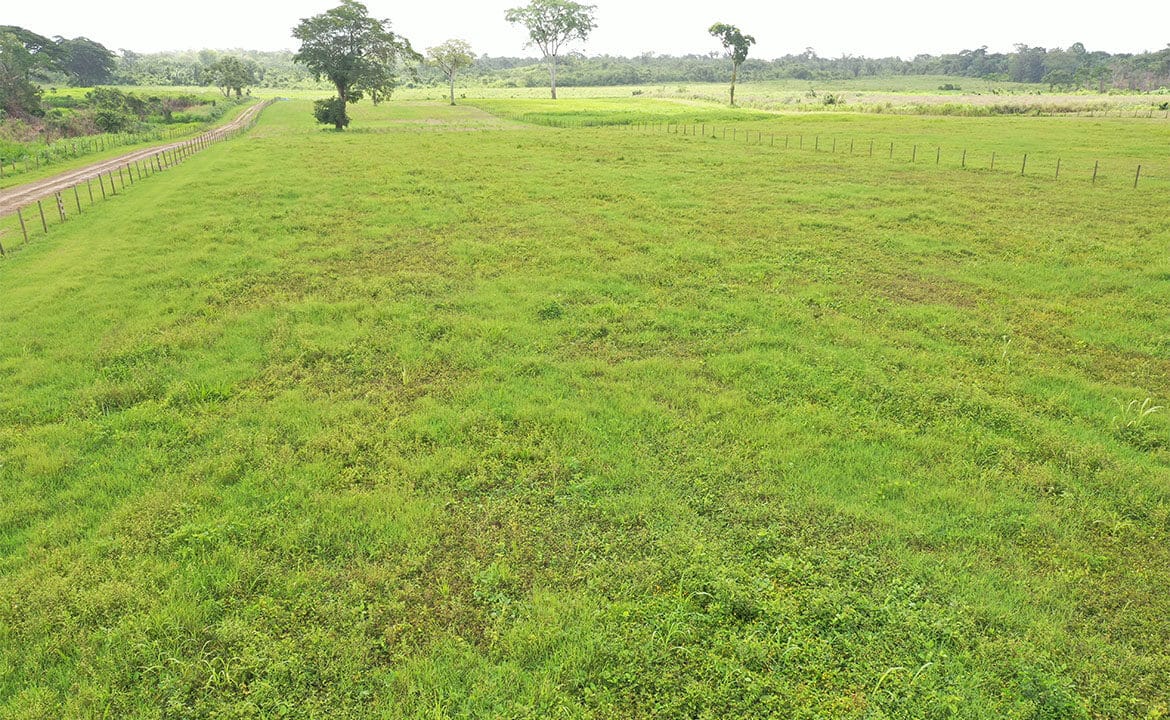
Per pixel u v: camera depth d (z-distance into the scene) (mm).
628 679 6883
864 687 6754
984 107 72750
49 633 7473
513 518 9320
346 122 68500
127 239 23719
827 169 37406
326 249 22609
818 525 9117
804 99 111062
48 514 9508
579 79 186875
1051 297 17875
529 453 10852
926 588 7992
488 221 26297
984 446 10891
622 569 8344
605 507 9477
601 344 15305
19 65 77312
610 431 11531
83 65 139500
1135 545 8758
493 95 144250
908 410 12133
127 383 13195
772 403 12391
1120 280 18797
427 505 9594
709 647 7270
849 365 13891
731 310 16969
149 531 9031
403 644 7285
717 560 8422
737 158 41438
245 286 19125
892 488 9859
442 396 12945
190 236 24062
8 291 18812
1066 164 36906
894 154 42250
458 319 16516
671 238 23641
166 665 7082
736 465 10469
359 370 14062
